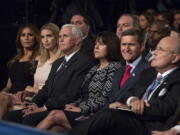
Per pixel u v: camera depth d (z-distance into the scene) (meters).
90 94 14.64
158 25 16.31
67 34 15.41
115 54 14.71
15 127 7.73
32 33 17.98
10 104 14.15
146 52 15.03
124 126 11.98
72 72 15.20
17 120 14.62
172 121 12.17
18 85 17.98
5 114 14.00
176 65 12.64
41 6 22.64
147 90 12.91
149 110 12.16
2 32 21.11
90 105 14.16
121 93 13.66
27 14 22.06
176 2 28.69
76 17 18.33
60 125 13.38
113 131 11.97
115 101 13.81
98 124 11.90
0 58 21.03
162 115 12.17
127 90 13.59
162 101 12.23
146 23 20.61
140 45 13.99
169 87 12.38
